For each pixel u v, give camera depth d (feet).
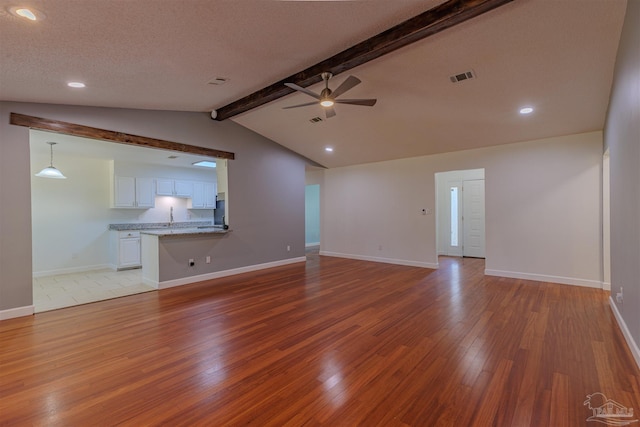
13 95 10.71
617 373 7.41
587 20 8.20
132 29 7.25
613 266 11.64
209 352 8.71
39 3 5.72
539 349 8.74
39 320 11.18
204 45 8.71
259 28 8.16
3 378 7.35
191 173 25.43
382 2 7.61
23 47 7.39
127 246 20.77
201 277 17.20
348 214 25.12
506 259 17.79
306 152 22.65
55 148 17.15
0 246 11.04
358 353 8.63
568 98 12.30
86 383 7.15
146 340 9.50
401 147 19.86
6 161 11.12
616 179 10.39
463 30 8.91
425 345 9.09
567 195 15.90
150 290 15.26
